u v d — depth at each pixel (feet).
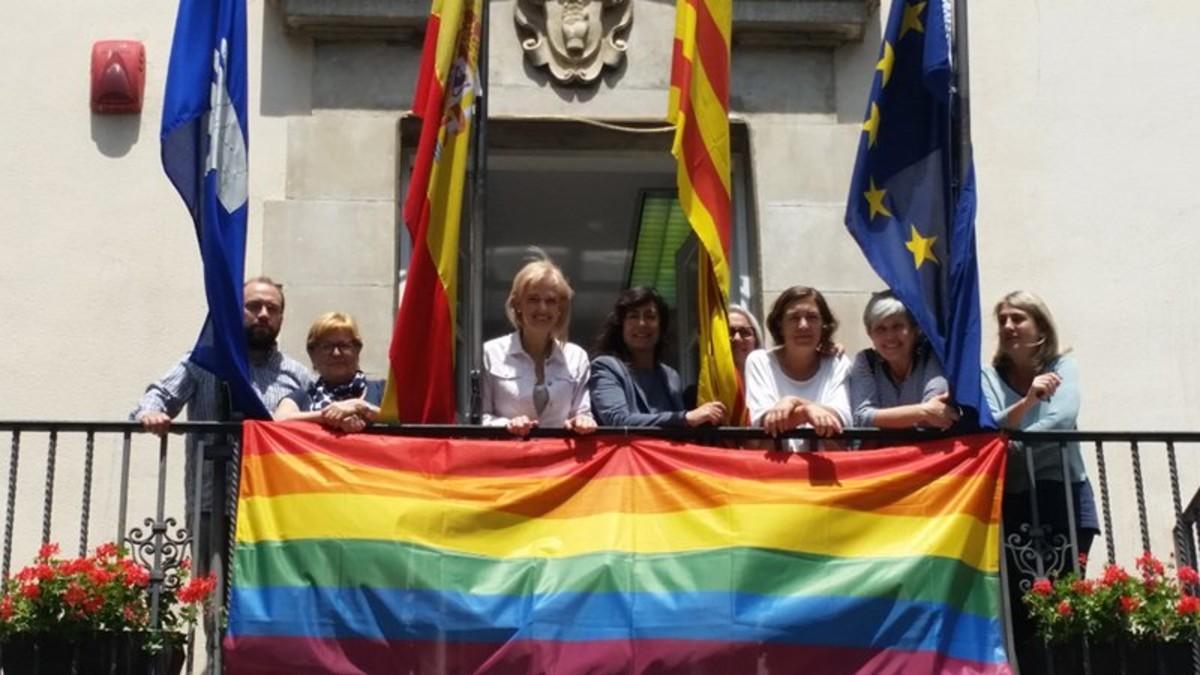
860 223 20.77
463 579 19.71
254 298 21.15
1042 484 20.76
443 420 20.39
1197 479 23.06
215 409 21.01
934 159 20.93
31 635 19.07
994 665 19.75
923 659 19.65
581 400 20.80
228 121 20.67
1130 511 22.89
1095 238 23.84
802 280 23.70
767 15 24.20
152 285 23.22
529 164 24.75
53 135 23.59
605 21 24.29
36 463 22.49
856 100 24.26
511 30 24.16
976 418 20.26
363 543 19.76
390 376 20.26
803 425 20.10
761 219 23.84
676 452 20.18
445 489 19.99
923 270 20.65
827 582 19.76
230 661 19.49
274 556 19.75
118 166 23.56
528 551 19.85
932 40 20.93
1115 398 23.35
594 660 19.51
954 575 19.89
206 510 20.49
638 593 19.70
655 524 19.95
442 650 19.53
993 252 23.75
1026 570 20.20
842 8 24.25
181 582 19.63
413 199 20.54
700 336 20.80
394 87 23.99
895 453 20.20
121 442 22.54
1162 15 24.61
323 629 19.56
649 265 28.71
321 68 23.97
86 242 23.29
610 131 24.07
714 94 21.16
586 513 19.99
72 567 19.27
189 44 20.85
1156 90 24.35
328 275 23.34
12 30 23.89
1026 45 24.41
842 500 20.02
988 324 23.48
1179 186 24.02
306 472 19.95
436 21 21.17
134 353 23.00
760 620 19.61
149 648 19.24
